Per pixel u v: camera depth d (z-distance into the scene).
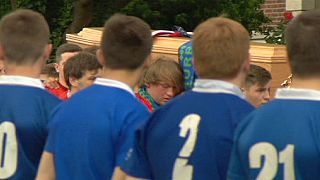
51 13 36.16
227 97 8.48
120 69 9.26
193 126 8.45
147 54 9.39
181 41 16.58
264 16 32.72
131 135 8.87
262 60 15.30
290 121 7.72
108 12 33.78
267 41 29.34
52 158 9.30
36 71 9.97
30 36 9.82
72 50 16.64
